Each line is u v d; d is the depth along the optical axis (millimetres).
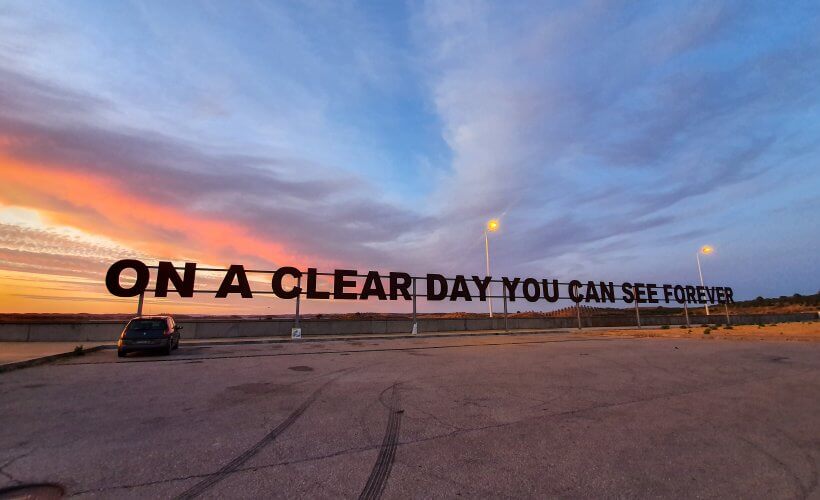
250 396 8859
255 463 5000
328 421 6922
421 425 6719
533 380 11031
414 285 32688
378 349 20094
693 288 53781
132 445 5617
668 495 4199
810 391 9703
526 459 5199
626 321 47938
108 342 21781
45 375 11562
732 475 4734
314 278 28031
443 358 16188
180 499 3998
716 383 10664
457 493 4195
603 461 5145
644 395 9148
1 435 6012
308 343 23969
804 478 4664
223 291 25781
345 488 4297
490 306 38594
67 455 5207
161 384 10219
